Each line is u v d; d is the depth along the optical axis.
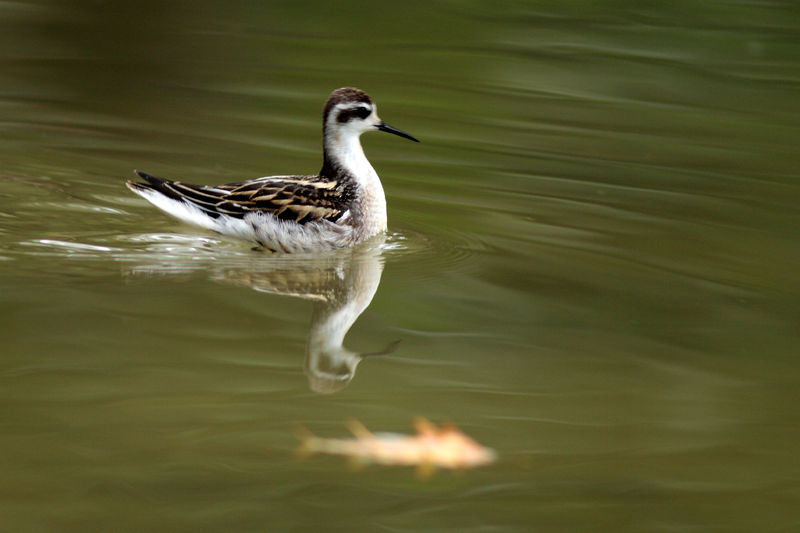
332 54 24.98
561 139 20.27
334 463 9.21
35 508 8.30
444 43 26.06
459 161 18.86
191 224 14.48
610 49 25.80
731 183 18.19
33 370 10.55
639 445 9.73
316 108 21.36
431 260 14.43
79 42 25.00
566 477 9.16
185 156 18.14
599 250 14.95
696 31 27.08
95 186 16.47
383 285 13.45
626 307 12.99
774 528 8.45
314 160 18.25
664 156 19.53
